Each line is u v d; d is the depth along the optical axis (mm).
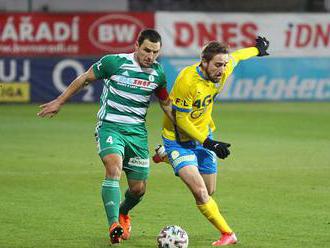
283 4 111812
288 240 28797
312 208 34875
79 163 48281
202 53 27156
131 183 29078
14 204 35656
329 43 92562
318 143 57875
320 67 92750
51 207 35031
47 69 87500
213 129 29375
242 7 113625
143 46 27453
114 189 27250
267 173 44812
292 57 92000
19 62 86812
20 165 47375
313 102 92375
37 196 37719
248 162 48938
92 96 89438
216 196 37844
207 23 89500
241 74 91062
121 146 28125
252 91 91625
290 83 92375
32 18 86500
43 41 87062
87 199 36969
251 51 31281
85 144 56875
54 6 107188
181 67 89438
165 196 37812
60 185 40781
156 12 88562
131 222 32062
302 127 68000
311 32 91938
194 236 29547
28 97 87500
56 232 30094
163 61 88875
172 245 26422
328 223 31766
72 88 28438
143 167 28891
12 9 104812
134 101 28234
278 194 38312
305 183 41469
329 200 36781
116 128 28281
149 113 79500
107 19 87938
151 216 33219
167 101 28391
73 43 87688
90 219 32531
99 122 28719
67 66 87812
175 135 28125
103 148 27906
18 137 60656
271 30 90938
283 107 86000
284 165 47750
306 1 109250
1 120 72438
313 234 29797
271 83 91938
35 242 28438
